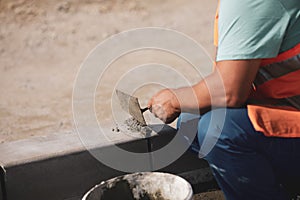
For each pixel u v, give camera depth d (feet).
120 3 23.06
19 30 21.59
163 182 9.52
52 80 17.79
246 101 9.42
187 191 8.95
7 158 10.48
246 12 8.67
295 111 9.23
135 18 22.12
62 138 11.11
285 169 9.54
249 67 8.81
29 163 10.42
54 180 10.61
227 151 9.35
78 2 23.06
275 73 9.09
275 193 9.65
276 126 9.09
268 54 8.75
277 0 8.63
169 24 21.56
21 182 10.46
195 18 21.93
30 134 14.23
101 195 9.39
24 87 17.39
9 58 19.66
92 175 10.77
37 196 10.60
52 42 20.61
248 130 9.12
